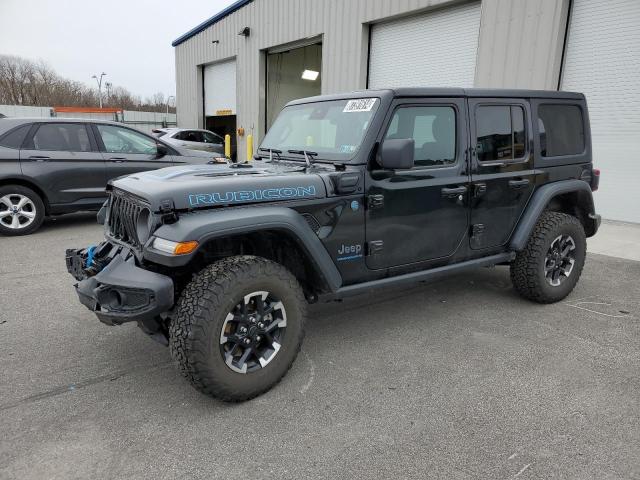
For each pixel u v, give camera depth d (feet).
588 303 14.92
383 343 12.09
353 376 10.46
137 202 9.30
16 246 20.83
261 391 9.49
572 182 14.67
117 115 113.29
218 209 9.04
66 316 13.46
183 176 10.02
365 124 10.96
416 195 11.54
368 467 7.61
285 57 54.34
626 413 9.09
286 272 9.64
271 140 13.52
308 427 8.64
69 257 11.02
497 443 8.21
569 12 26.45
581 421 8.84
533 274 13.96
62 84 203.82
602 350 11.71
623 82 25.00
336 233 10.49
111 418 8.84
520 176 13.51
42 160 22.43
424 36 34.37
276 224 9.30
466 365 10.96
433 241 12.12
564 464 7.69
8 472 7.39
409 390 9.90
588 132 15.44
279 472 7.50
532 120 13.75
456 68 32.50
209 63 64.59
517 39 28.22
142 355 11.29
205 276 8.80
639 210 25.40
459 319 13.64
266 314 9.47
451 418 8.93
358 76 38.96
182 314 8.60
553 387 10.01
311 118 12.55
